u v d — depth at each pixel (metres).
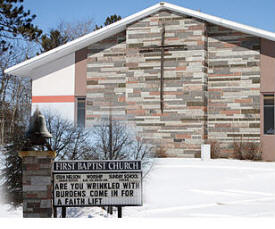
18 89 41.50
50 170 10.11
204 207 12.77
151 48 24.62
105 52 25.80
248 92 23.70
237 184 16.12
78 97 26.14
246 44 23.81
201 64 23.83
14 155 14.80
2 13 30.45
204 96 23.88
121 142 15.16
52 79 26.36
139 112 24.66
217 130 24.06
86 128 15.54
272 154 23.16
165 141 24.17
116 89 25.58
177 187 15.73
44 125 10.41
